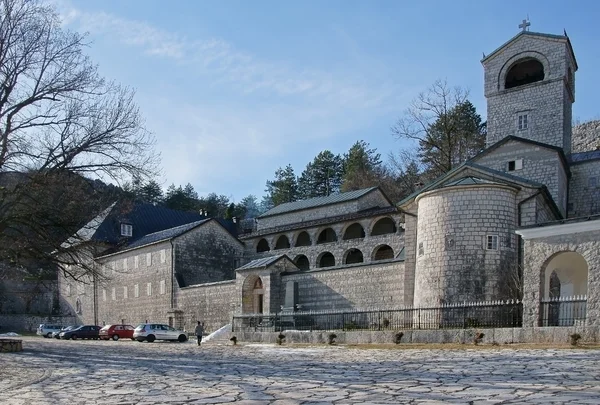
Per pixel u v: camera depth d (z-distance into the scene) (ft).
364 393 35.06
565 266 95.86
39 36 91.45
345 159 318.65
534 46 138.82
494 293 97.19
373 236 167.84
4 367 64.69
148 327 147.02
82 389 42.52
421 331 84.84
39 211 91.15
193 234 196.44
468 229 100.42
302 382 42.47
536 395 31.68
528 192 103.30
